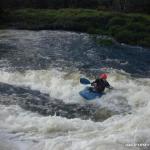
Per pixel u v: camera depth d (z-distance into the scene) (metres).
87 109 14.62
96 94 15.63
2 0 40.31
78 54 23.23
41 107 14.47
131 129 11.09
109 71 19.52
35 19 34.97
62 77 17.88
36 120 12.32
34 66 19.92
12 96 15.43
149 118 11.80
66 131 11.42
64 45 25.64
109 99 15.41
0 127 11.73
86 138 10.65
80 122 12.12
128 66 21.34
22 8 41.56
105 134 10.88
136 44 29.95
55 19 34.69
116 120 12.34
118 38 30.66
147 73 20.03
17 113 13.20
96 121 13.38
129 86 16.97
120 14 35.19
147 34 31.06
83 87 16.77
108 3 43.59
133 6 42.19
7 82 17.47
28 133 11.33
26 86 17.00
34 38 27.92
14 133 11.32
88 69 19.80
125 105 14.87
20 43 25.77
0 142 10.46
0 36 28.44
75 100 15.55
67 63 20.80
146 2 41.91
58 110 14.35
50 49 24.17
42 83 17.38
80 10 38.19
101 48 25.83
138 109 14.36
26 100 15.07
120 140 10.09
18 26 33.78
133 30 31.86
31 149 10.20
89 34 31.19
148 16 36.78
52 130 11.50
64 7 43.38
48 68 19.58
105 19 34.06
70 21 33.97
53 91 16.50
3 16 35.41
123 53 25.09
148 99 15.23
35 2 42.59
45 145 10.33
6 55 22.14
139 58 23.89
